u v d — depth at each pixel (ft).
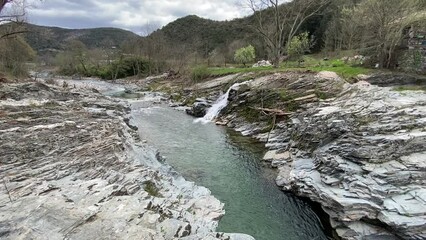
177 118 117.91
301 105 88.12
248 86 111.45
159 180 49.14
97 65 330.75
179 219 36.11
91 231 27.63
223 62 248.32
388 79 92.68
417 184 42.83
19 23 122.72
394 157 47.55
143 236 27.40
